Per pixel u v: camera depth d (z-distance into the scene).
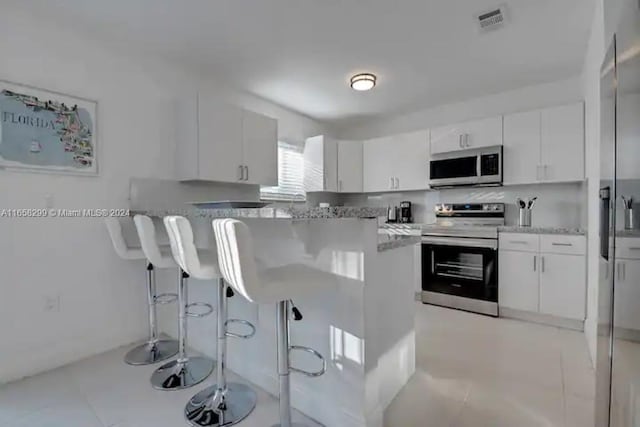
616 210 1.07
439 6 2.15
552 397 1.84
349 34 2.47
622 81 1.02
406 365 2.02
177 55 2.78
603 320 1.24
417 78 3.29
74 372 2.17
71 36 2.35
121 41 2.53
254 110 3.73
